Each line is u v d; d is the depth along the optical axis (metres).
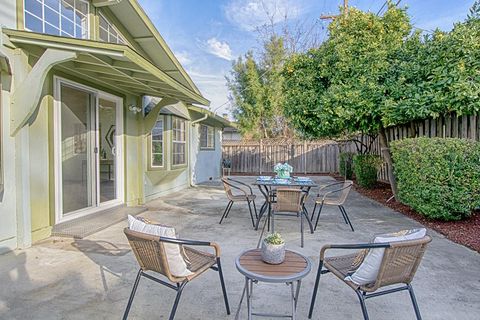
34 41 3.59
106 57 3.97
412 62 5.55
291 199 4.22
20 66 3.71
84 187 5.30
